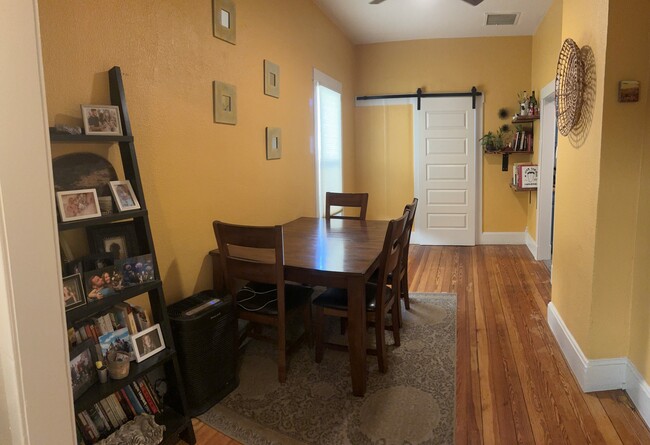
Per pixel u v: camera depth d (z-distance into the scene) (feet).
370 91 19.76
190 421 6.47
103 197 5.81
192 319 6.84
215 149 8.95
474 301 12.31
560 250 9.64
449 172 19.51
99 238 6.06
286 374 8.14
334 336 10.16
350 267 7.55
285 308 8.02
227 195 9.43
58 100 5.75
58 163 5.64
